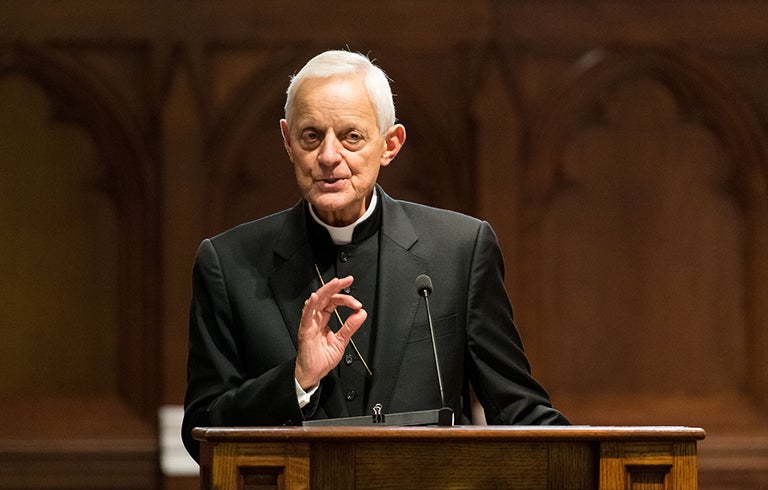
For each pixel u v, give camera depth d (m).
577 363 23.86
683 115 24.34
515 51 23.80
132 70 23.44
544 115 23.80
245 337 11.14
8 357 23.19
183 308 23.09
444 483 8.81
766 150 24.17
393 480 8.77
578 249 23.95
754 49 24.20
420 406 10.98
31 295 23.28
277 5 23.45
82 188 23.39
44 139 23.34
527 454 8.93
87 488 22.91
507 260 23.58
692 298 24.16
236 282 11.37
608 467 8.91
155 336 23.33
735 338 24.17
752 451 23.77
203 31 23.31
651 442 8.97
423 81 23.69
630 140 24.14
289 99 11.02
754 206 24.19
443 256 11.65
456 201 23.75
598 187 24.05
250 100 23.38
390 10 23.64
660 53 24.05
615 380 23.92
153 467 23.03
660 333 24.06
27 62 23.20
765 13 24.11
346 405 11.02
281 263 11.47
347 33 23.56
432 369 11.12
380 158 11.09
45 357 23.28
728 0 24.09
